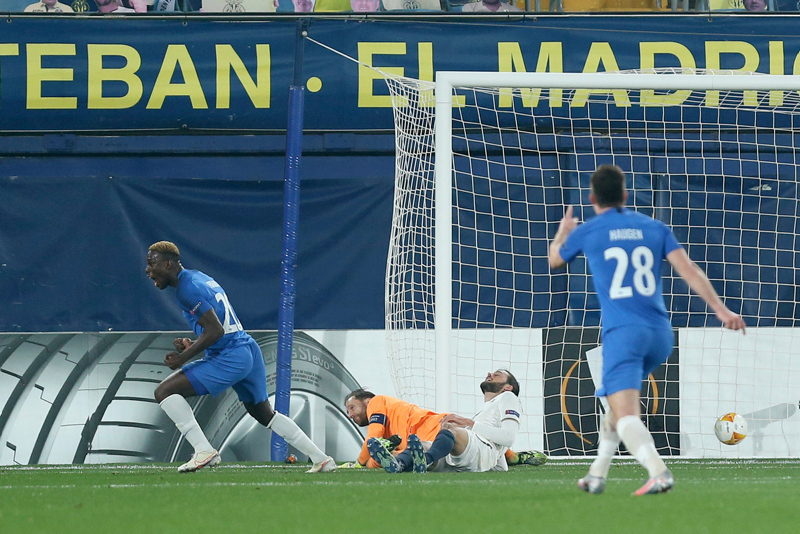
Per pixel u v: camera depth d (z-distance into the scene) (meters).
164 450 29.59
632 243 12.70
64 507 12.47
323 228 33.53
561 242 13.34
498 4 37.41
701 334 32.38
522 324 33.03
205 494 14.66
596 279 12.85
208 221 33.38
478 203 33.66
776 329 32.84
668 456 30.72
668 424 31.56
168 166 33.84
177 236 33.16
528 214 33.38
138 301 32.56
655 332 12.38
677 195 33.78
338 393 30.80
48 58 33.53
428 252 33.12
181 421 20.55
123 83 33.66
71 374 30.23
